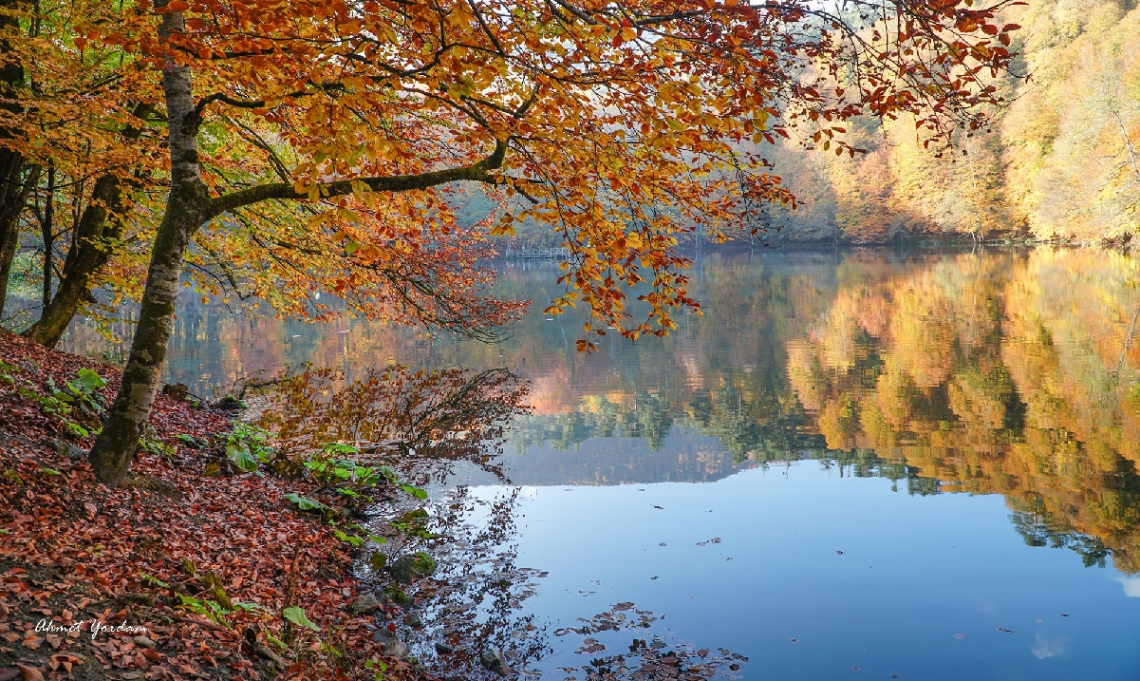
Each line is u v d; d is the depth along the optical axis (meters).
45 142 10.23
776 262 69.94
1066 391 16.88
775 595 8.00
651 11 5.86
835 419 16.17
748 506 10.88
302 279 14.89
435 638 7.04
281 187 7.42
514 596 7.95
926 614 7.55
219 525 8.11
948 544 9.25
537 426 16.77
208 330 36.78
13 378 10.00
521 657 6.72
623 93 5.79
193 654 4.84
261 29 5.02
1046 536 9.41
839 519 10.23
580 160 6.21
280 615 6.30
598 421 17.27
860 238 86.12
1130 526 9.59
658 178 6.54
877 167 79.75
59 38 10.78
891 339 25.78
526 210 6.36
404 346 30.20
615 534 9.84
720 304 39.38
